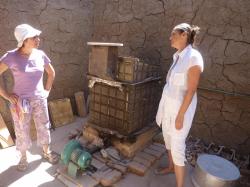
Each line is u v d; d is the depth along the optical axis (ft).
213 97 11.79
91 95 11.62
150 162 10.48
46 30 13.44
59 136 12.71
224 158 10.32
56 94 14.73
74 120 14.90
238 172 8.93
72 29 14.74
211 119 12.03
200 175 9.04
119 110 10.73
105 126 11.48
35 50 9.05
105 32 15.26
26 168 9.61
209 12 11.32
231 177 8.56
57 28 13.94
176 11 12.28
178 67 7.86
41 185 8.78
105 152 10.61
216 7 11.09
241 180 9.69
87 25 15.57
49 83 10.05
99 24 15.47
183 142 8.18
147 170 10.21
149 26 13.33
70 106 14.73
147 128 11.86
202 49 11.75
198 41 11.78
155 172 10.01
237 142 11.47
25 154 9.49
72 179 9.04
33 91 9.07
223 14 10.96
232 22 10.80
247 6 10.33
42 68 9.16
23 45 8.30
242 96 10.89
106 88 10.89
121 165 10.14
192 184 9.43
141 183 9.41
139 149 11.48
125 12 14.14
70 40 14.79
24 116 8.98
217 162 9.52
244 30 10.55
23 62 8.51
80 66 15.78
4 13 11.43
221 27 11.11
